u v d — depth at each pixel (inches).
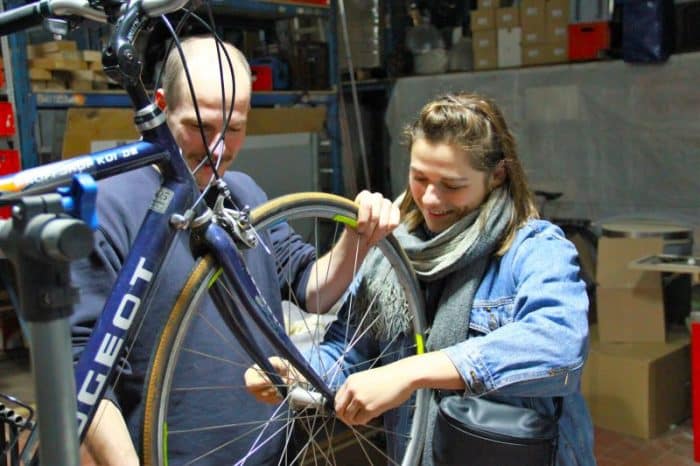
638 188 144.2
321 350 55.7
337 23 161.5
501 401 48.6
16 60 113.6
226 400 49.6
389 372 42.5
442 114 48.3
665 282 125.8
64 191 32.3
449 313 50.0
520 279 47.3
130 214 46.3
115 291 38.7
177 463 48.1
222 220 42.2
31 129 115.9
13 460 37.0
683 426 117.8
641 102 141.1
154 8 38.2
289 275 56.4
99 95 122.1
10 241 28.0
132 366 45.8
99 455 40.0
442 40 177.6
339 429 73.3
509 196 50.6
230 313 44.1
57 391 28.5
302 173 156.2
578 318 44.3
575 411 50.0
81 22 41.0
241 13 147.0
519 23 156.9
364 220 49.9
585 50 147.7
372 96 192.2
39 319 28.2
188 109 45.5
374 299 54.0
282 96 151.0
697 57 132.8
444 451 46.9
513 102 158.1
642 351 116.5
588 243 143.7
